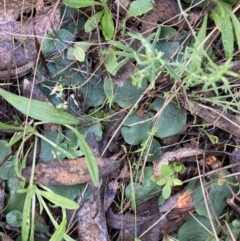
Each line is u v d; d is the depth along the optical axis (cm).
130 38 24
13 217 24
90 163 23
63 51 24
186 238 25
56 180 24
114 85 24
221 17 23
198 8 24
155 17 24
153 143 25
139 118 25
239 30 23
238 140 25
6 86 25
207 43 24
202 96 24
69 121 24
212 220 25
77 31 25
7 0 24
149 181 25
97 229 24
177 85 24
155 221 25
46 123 24
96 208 24
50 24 24
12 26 24
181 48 24
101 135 24
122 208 25
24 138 23
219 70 18
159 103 24
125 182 25
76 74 25
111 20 24
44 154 24
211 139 25
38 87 25
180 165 24
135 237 24
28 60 24
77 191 24
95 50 24
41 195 24
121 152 25
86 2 23
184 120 25
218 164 25
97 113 25
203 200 25
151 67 20
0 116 25
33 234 23
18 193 24
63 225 23
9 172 24
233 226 25
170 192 24
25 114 24
